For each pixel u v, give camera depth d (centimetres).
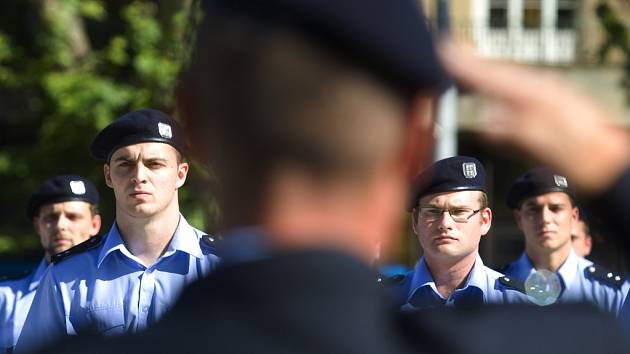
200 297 249
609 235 258
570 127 250
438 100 260
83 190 1403
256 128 252
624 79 2939
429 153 262
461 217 1071
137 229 1037
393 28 248
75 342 256
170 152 1043
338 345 239
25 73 3100
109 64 3100
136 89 2947
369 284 253
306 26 246
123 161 1034
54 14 3091
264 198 256
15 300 1347
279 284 246
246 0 250
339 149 252
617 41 2950
